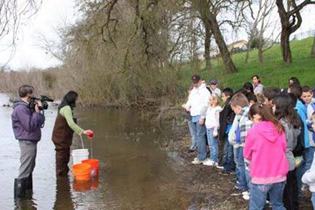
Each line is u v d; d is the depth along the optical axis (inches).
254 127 175.2
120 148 427.8
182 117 673.6
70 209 237.6
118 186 281.3
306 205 217.9
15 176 320.5
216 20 651.5
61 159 309.6
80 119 737.6
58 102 1189.1
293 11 856.9
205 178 289.7
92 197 258.4
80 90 1046.4
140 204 242.2
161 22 740.7
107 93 1010.7
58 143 307.9
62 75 1130.7
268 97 224.2
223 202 234.5
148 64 848.3
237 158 247.3
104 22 675.4
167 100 805.9
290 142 184.5
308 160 223.5
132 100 987.9
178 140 465.4
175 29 739.4
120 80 949.8
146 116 751.1
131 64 810.2
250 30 711.7
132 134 531.2
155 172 317.1
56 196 262.1
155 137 498.9
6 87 1481.3
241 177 248.5
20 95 256.4
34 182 295.0
